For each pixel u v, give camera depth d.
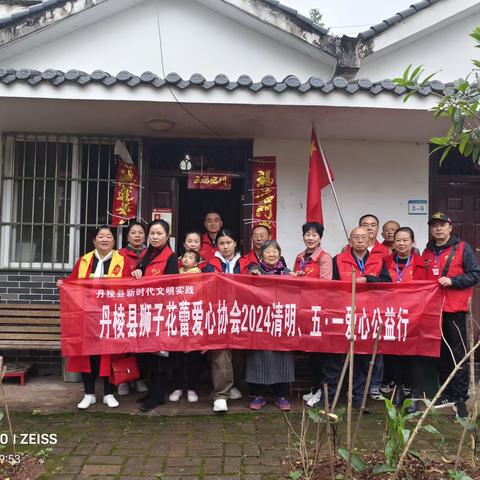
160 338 3.99
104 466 3.06
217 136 5.48
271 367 4.00
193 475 2.95
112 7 5.45
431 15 5.38
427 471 2.76
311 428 3.70
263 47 5.64
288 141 5.61
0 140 5.41
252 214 5.57
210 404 4.25
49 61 5.58
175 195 5.70
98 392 4.62
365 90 4.20
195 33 5.62
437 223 4.09
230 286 4.05
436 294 4.00
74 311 3.95
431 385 4.16
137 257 4.51
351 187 5.62
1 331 5.04
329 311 4.05
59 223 5.47
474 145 2.78
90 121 4.98
